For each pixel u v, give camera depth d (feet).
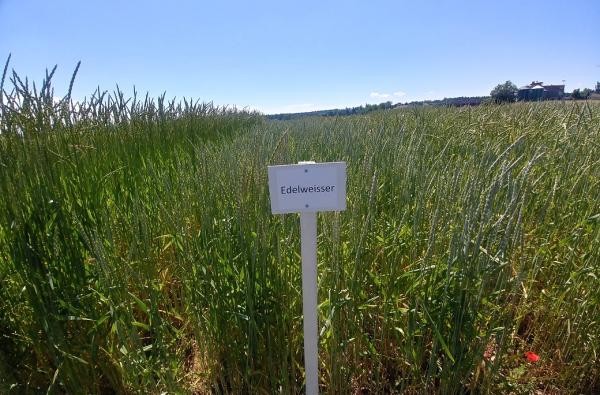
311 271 4.82
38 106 5.93
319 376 6.15
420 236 6.35
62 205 5.60
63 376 5.24
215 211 6.68
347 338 5.75
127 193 8.34
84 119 7.97
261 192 6.17
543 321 6.59
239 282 5.46
